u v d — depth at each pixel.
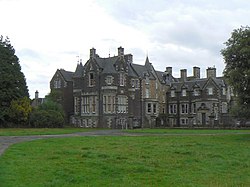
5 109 73.38
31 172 16.62
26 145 29.28
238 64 41.56
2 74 73.44
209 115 87.06
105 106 82.12
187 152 24.22
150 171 17.30
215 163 19.66
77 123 86.56
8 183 14.23
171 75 105.62
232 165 19.08
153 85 94.31
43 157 21.45
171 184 14.64
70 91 93.62
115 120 81.50
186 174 16.67
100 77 83.62
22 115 74.25
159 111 96.62
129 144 30.53
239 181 15.24
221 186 14.34
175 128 74.06
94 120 83.38
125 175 16.33
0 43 77.81
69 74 95.62
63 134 49.88
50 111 76.88
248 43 40.78
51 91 91.44
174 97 98.69
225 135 45.47
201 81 94.38
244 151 25.33
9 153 23.20
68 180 15.13
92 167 18.14
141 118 88.69
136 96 88.50
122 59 85.31
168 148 27.03
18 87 75.56
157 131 59.19
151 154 23.22
